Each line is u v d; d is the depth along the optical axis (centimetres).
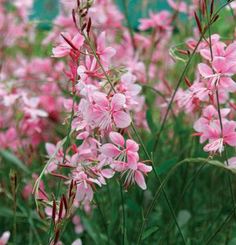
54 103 102
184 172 90
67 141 67
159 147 92
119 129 64
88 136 66
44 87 105
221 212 82
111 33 104
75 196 63
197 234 90
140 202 85
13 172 67
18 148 97
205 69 64
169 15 105
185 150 91
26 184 92
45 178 74
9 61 123
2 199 90
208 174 97
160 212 89
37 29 121
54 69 106
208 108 66
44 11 124
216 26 101
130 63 97
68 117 69
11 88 99
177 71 108
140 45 106
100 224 89
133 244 84
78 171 64
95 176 63
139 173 63
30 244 83
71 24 102
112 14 102
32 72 110
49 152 74
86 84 65
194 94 68
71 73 66
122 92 64
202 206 97
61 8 104
